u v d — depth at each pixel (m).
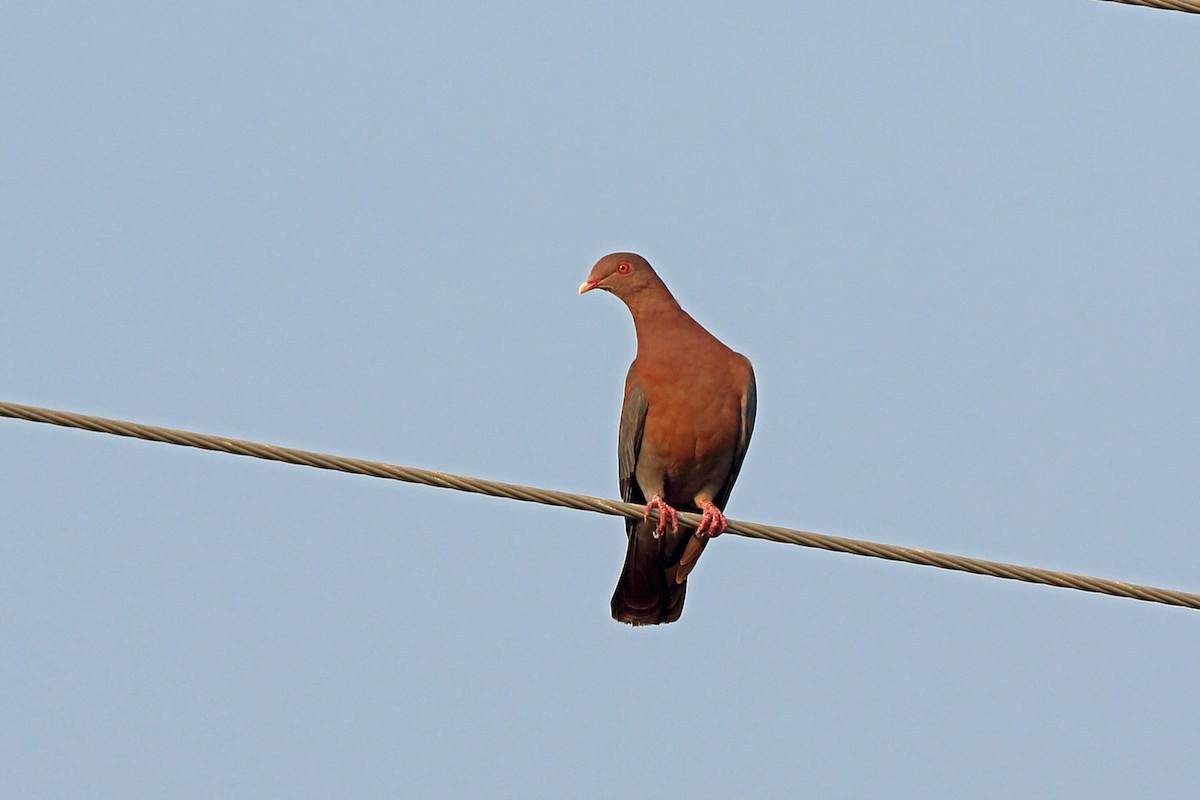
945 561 11.17
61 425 10.12
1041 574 11.01
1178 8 10.52
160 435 10.28
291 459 10.51
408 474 10.73
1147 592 10.97
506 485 10.98
